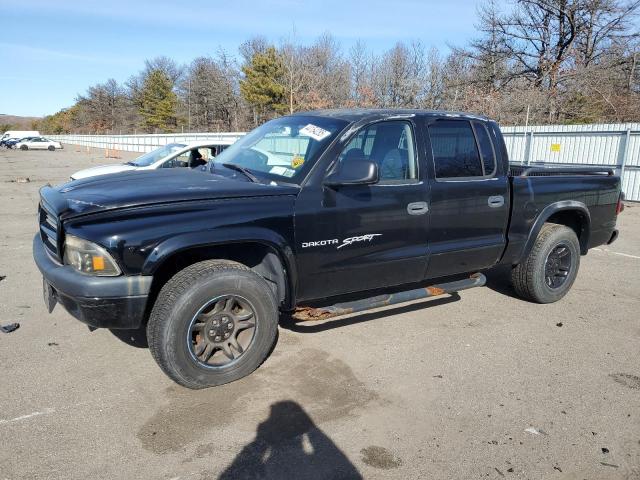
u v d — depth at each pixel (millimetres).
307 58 41500
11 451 2840
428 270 4434
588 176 5484
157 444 2930
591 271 6840
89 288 3080
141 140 43594
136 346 4184
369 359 4031
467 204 4484
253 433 3051
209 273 3340
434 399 3469
